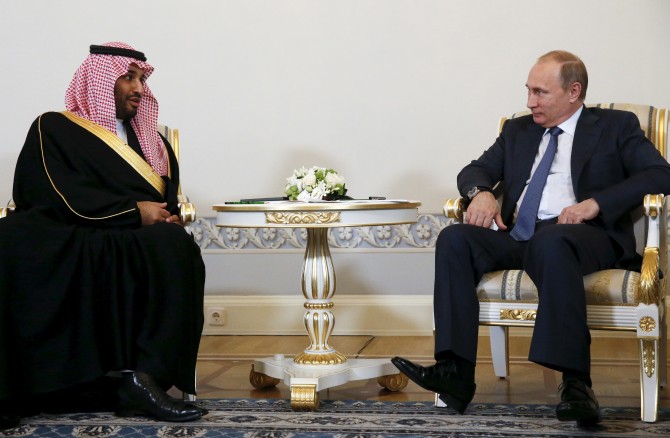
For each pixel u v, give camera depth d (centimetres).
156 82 472
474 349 285
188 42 468
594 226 295
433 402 312
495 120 450
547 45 444
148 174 331
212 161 470
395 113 457
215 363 396
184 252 303
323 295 336
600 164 308
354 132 460
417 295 460
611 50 439
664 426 267
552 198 313
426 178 456
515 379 354
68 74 471
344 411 298
